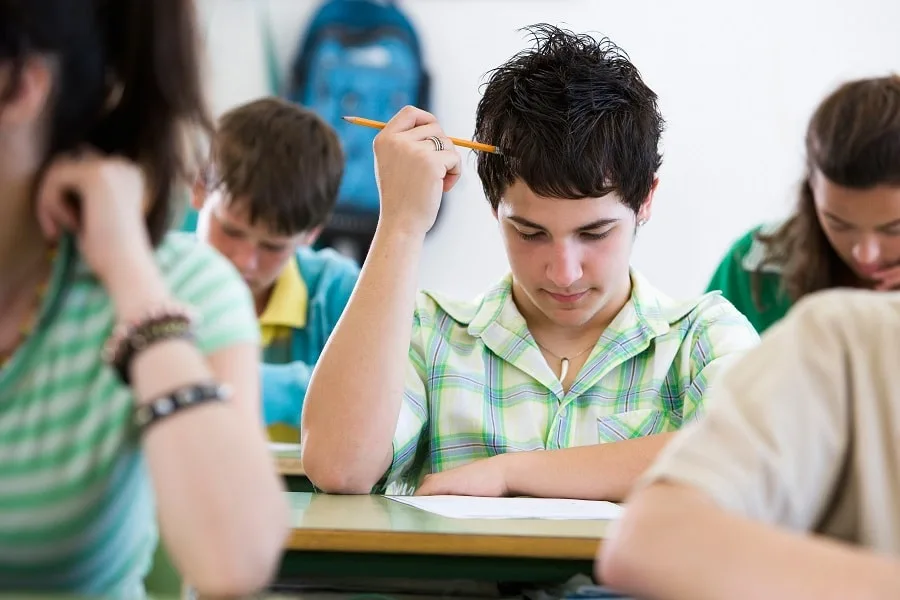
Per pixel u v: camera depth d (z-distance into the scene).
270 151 2.64
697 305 1.92
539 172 1.72
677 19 4.13
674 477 0.92
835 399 0.97
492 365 1.90
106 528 1.00
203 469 0.92
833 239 2.25
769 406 0.96
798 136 4.14
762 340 1.02
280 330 3.08
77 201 1.00
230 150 2.63
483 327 1.92
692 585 0.83
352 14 4.21
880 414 0.98
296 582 1.30
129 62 1.04
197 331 1.03
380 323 1.77
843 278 2.43
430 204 1.84
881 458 0.97
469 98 4.24
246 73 4.18
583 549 1.19
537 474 1.70
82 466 0.97
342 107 4.21
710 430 0.95
